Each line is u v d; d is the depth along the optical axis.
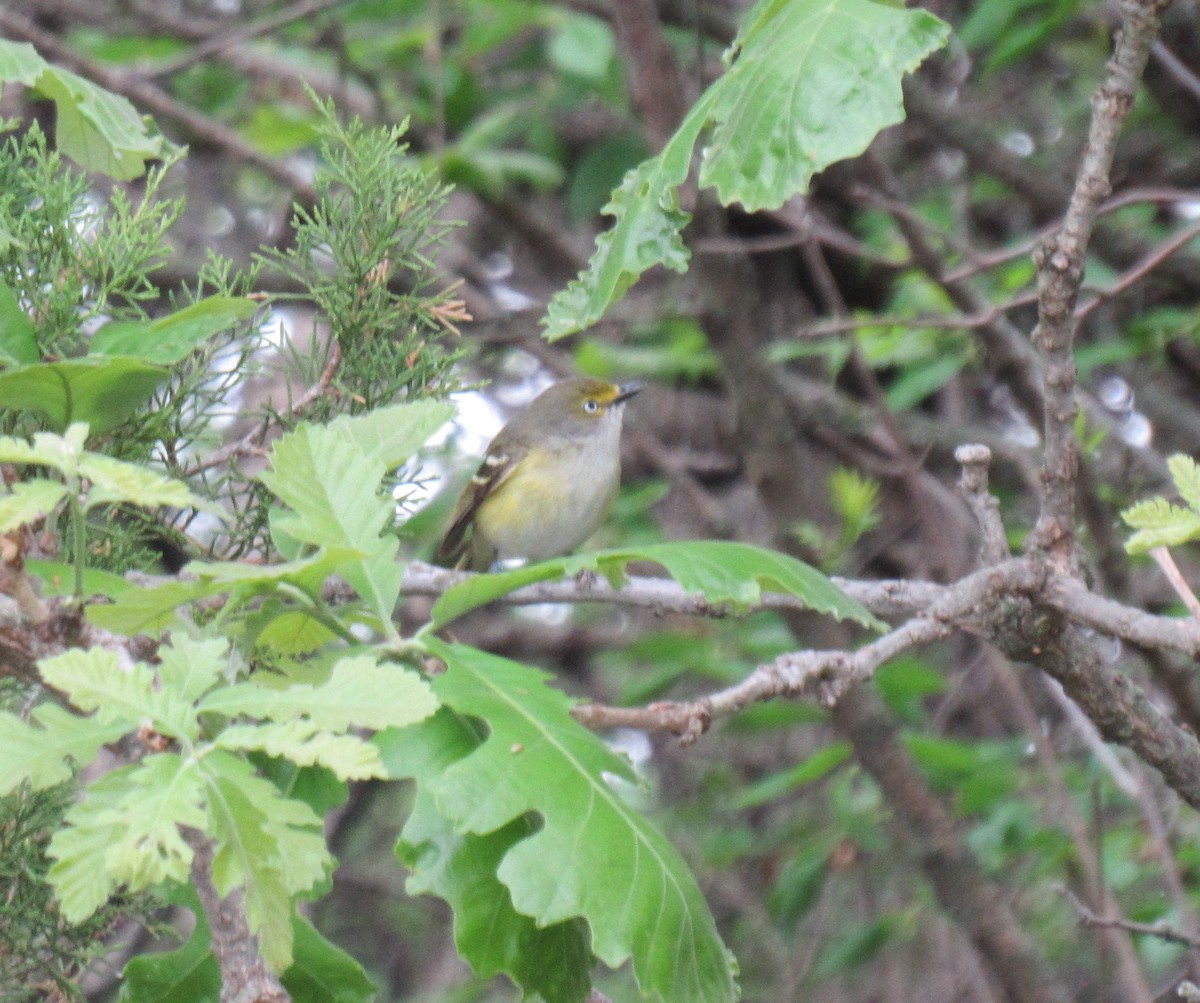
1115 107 5.10
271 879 3.45
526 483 12.48
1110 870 11.57
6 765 3.52
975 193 14.91
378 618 4.78
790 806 14.98
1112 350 12.53
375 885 15.34
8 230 5.76
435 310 6.58
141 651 4.76
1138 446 12.42
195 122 14.14
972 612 5.55
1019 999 10.79
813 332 10.51
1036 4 13.44
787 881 13.08
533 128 16.41
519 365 16.88
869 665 5.30
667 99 11.37
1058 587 5.55
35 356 5.25
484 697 4.34
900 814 10.95
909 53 4.99
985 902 10.86
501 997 14.20
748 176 5.01
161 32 16.38
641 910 4.00
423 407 5.00
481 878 4.29
